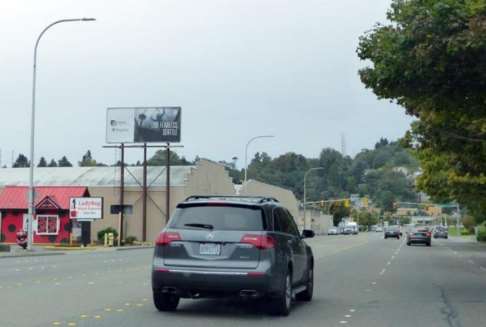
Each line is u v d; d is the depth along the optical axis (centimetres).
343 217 17150
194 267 1267
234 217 1292
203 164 7138
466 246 6047
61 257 3672
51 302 1502
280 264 1297
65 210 5981
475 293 1850
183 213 1323
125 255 3947
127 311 1371
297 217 12388
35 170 7419
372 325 1259
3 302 1493
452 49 1612
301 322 1273
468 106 1978
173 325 1202
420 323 1292
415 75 1772
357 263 3209
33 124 4203
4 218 6125
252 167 18438
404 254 4256
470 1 1639
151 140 6425
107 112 6481
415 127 3098
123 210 6200
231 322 1252
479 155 2969
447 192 4931
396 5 1834
